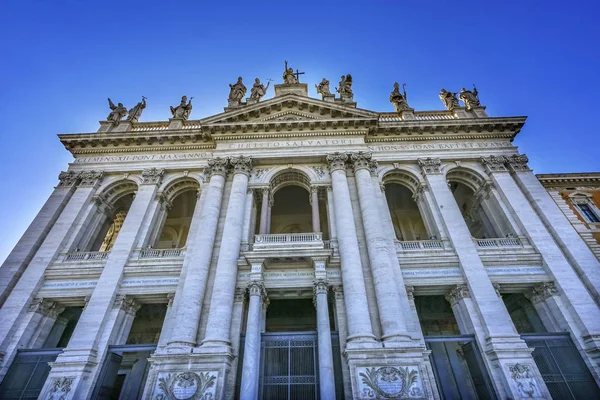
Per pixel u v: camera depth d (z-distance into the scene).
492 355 15.81
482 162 24.81
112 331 17.75
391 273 17.98
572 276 18.31
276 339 17.08
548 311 18.28
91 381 15.88
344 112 26.14
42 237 21.81
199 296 17.62
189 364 15.04
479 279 18.41
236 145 25.34
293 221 31.36
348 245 19.06
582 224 24.27
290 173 24.88
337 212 20.98
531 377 14.80
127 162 26.12
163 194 24.55
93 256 21.33
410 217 31.36
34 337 18.31
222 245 19.44
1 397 15.93
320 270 18.25
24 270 20.23
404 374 14.37
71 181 24.98
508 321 16.80
